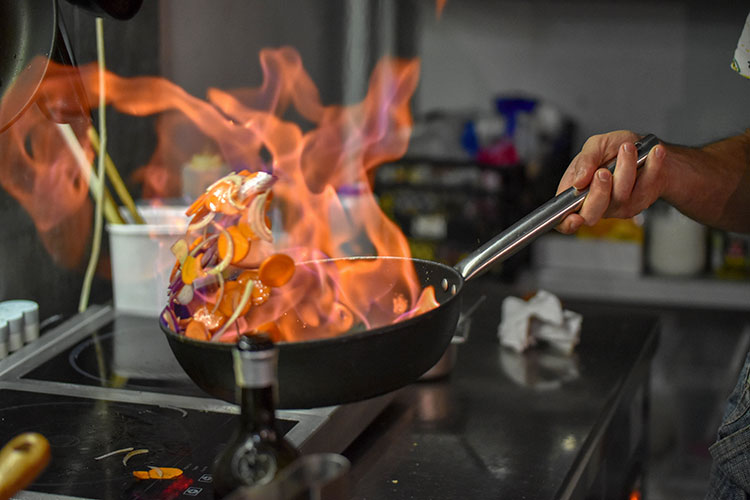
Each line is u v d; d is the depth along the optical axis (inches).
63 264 59.6
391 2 112.3
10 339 49.5
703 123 112.3
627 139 44.8
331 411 39.3
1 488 25.7
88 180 61.5
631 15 112.4
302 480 23.3
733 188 49.0
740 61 49.8
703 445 93.2
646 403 59.9
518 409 46.3
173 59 72.9
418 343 31.3
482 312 62.2
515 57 117.9
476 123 111.3
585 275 105.5
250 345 26.3
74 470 35.6
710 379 97.3
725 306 101.4
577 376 50.9
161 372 46.9
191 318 35.1
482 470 39.6
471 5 117.7
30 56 39.2
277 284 32.5
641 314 62.6
